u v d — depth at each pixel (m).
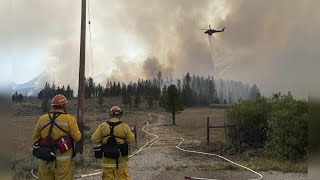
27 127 36.59
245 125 16.06
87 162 11.28
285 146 12.91
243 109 16.17
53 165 5.62
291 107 13.38
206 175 9.85
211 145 16.86
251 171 10.30
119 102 103.94
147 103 101.81
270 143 13.77
